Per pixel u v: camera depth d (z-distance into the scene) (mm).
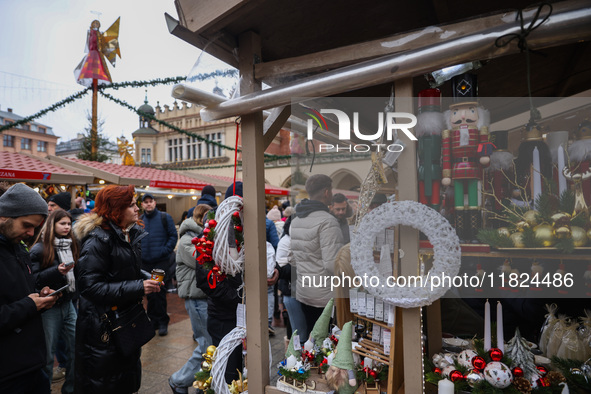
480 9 1524
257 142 1514
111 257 1907
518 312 1734
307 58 1338
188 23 1261
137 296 1870
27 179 5496
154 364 3199
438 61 1064
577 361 1327
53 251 2467
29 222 1628
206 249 1492
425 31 1134
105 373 1835
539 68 2049
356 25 1505
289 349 1537
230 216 1498
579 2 913
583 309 1601
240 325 1639
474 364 1258
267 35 1485
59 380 2941
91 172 6719
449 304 1800
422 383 1196
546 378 1258
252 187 1511
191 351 3494
